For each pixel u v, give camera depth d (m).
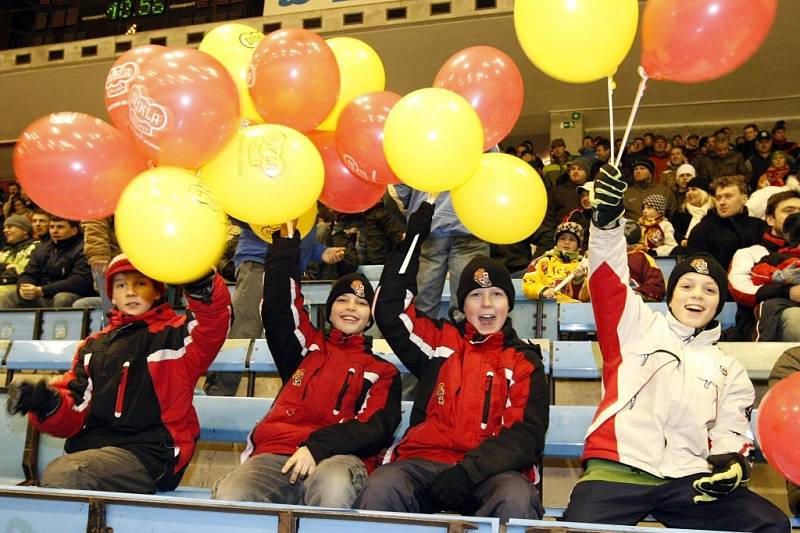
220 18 9.15
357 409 2.50
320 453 2.19
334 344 2.60
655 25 1.93
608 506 2.11
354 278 2.64
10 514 1.92
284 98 2.14
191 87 1.93
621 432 2.20
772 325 3.35
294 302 2.48
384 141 2.14
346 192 2.46
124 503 1.85
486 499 2.09
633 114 2.10
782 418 1.74
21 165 1.99
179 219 1.91
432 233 3.67
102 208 2.05
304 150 2.12
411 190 3.70
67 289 4.99
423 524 1.69
